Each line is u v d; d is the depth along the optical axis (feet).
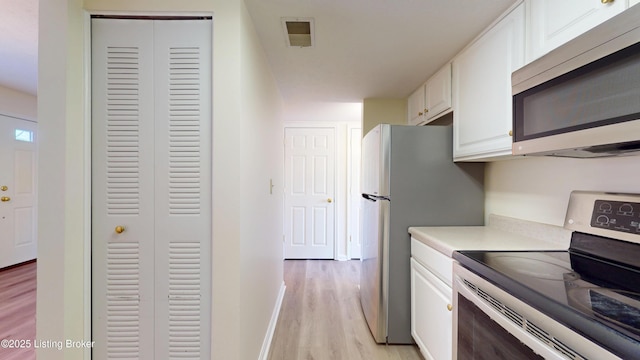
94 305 4.43
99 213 4.42
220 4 4.28
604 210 3.61
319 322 7.48
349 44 5.76
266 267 6.46
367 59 6.44
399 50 6.00
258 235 5.60
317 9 4.62
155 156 4.42
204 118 4.40
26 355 5.85
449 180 6.37
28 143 11.76
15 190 11.32
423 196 6.34
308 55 6.28
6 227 11.01
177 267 4.43
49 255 4.06
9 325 6.99
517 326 2.75
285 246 13.66
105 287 4.43
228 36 4.26
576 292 2.56
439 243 4.71
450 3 4.41
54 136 4.08
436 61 6.52
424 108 7.86
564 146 3.00
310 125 13.60
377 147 6.52
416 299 5.88
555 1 3.58
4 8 5.60
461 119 5.89
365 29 5.19
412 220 6.34
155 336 4.44
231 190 4.27
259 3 4.47
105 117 4.40
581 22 3.22
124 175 4.43
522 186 5.34
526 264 3.44
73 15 4.15
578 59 2.82
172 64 4.40
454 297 4.14
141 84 4.41
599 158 3.92
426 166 6.35
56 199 4.08
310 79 7.71
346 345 6.43
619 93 2.45
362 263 8.30
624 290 2.60
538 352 2.45
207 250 4.42
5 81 9.96
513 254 3.92
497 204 6.03
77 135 4.21
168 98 4.41
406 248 6.34
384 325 6.37
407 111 9.34
